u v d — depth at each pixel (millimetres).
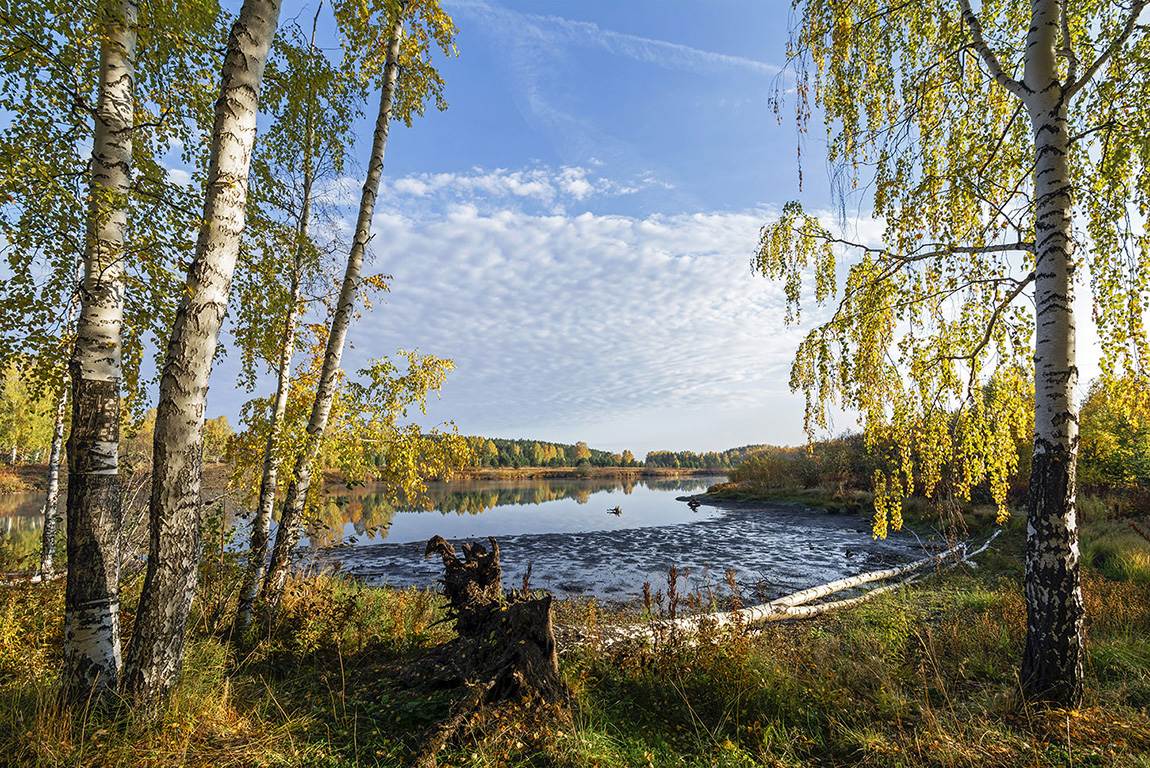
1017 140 5523
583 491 55844
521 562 13977
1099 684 4410
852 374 5363
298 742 3342
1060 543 3996
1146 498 13070
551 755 3273
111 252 3977
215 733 3330
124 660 3500
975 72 5473
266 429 6332
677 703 4215
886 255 5383
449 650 4574
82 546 3652
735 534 18641
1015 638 5605
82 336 3896
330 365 6316
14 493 30281
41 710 3193
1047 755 3254
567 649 5289
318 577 6992
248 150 4016
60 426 8250
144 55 4844
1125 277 4426
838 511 23172
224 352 6363
